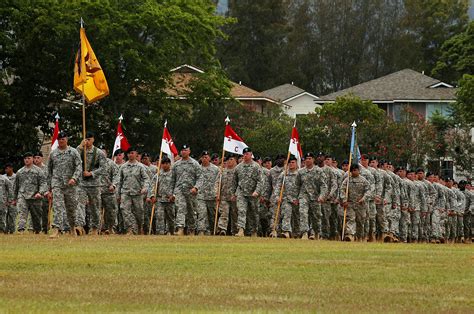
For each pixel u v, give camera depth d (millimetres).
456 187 90688
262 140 138500
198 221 64188
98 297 28234
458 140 155750
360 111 148125
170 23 126188
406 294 30562
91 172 58625
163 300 27906
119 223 66188
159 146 132500
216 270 36156
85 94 62969
